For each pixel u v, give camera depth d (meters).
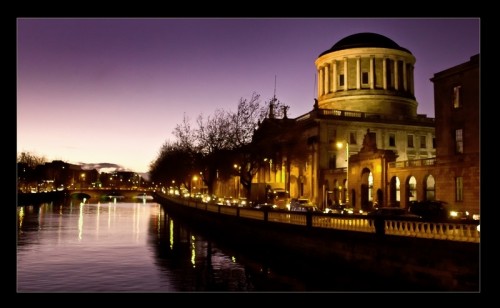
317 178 72.38
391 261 20.89
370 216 23.28
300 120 78.88
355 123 75.31
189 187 107.94
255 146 61.88
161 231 56.44
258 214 39.66
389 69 91.12
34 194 120.31
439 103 46.91
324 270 26.38
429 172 50.22
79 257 34.44
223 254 37.16
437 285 18.23
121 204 149.62
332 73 93.38
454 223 18.66
